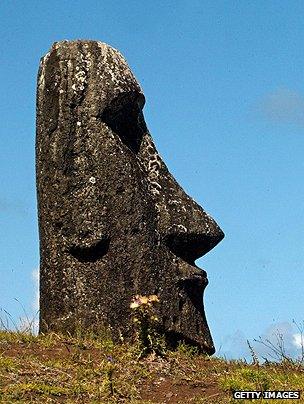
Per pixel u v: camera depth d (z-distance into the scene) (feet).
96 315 49.24
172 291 50.47
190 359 48.47
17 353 44.96
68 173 50.44
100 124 50.65
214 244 52.65
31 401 39.14
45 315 50.52
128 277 49.60
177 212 51.60
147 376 44.42
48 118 51.21
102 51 51.75
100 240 49.55
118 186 50.11
